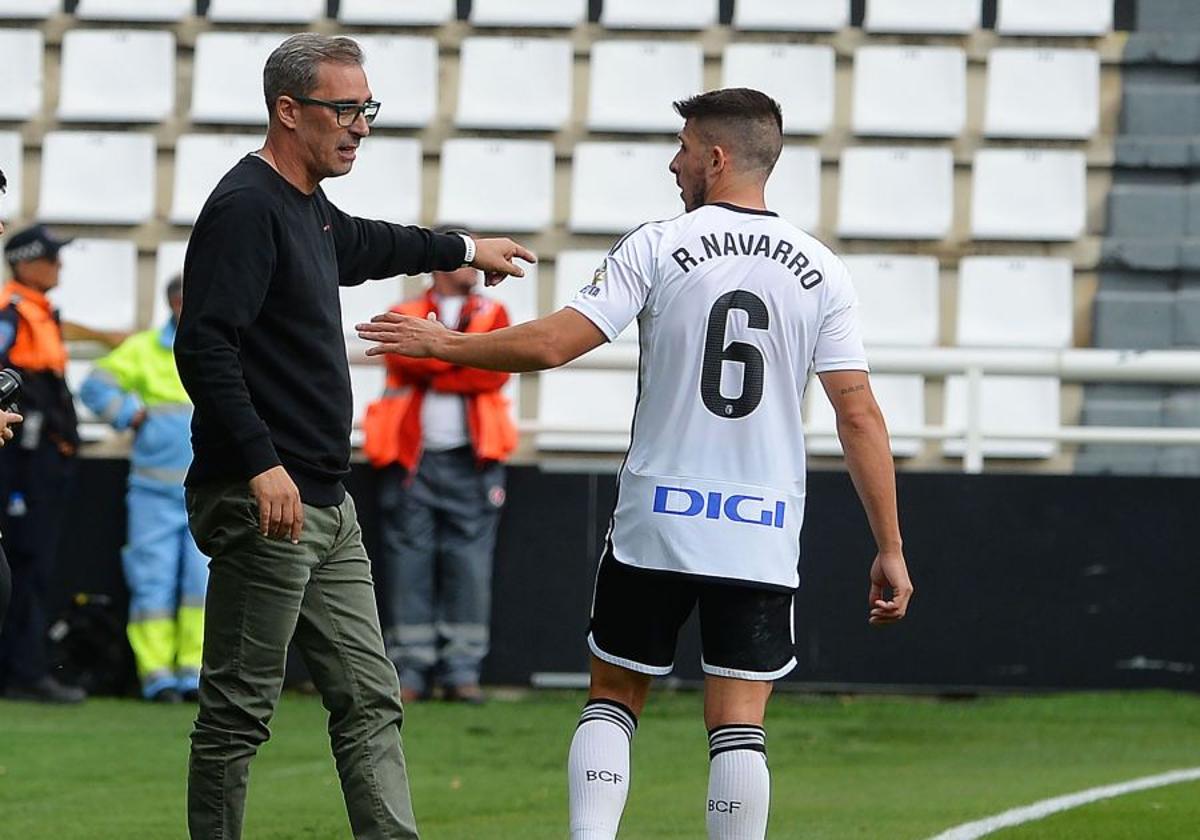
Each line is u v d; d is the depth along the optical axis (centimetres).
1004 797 2392
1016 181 4484
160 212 4572
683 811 2300
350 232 1728
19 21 4750
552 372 4250
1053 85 4603
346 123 1588
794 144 4575
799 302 1520
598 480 3484
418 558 3350
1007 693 3428
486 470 3359
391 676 1661
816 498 3462
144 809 2302
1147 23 4762
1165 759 2834
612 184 4494
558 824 2195
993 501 3441
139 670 3444
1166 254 4362
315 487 1595
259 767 2667
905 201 4475
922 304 4366
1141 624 3419
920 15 4712
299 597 1591
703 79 4644
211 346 1509
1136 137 4562
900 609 1548
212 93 4653
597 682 1566
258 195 1542
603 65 4653
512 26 4741
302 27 4762
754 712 1520
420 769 2670
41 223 4516
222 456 1550
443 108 4650
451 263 1819
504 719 3170
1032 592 3431
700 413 1509
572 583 3484
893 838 2047
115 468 3566
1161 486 3419
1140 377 3472
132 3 4772
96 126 4662
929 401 4228
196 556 3438
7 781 2517
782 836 2069
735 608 1513
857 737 3050
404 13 4753
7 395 1652
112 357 3453
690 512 1503
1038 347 4334
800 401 1538
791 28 4716
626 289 1522
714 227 1529
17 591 3319
